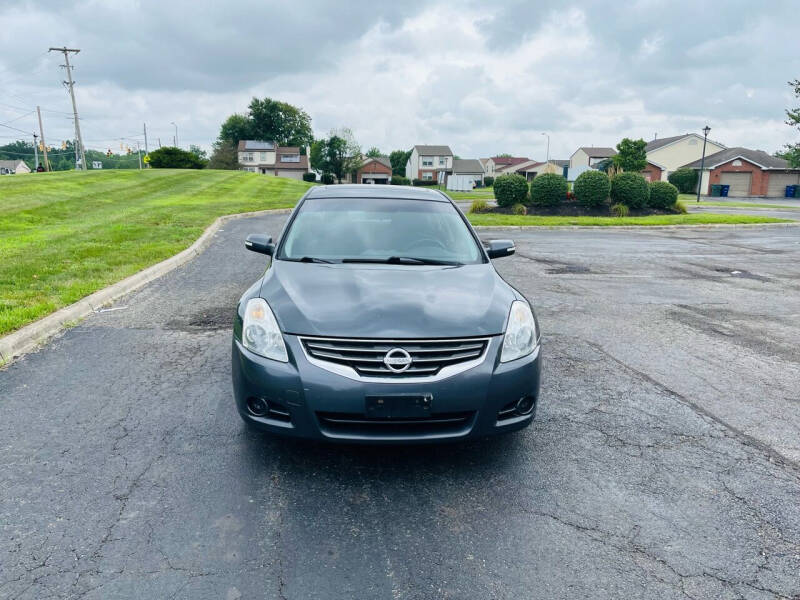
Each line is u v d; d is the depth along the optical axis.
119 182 29.80
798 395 4.38
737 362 5.15
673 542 2.58
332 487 2.97
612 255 12.05
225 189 30.08
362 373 2.88
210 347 5.23
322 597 2.18
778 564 2.44
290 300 3.24
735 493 3.00
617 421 3.85
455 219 4.71
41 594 2.15
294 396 2.89
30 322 5.50
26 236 11.29
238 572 2.31
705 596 2.24
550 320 6.54
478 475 3.13
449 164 95.31
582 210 22.59
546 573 2.35
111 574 2.28
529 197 23.41
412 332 2.93
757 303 7.62
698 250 13.16
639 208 23.14
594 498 2.93
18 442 3.37
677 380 4.66
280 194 29.05
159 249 10.05
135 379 4.42
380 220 4.52
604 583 2.30
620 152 49.66
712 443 3.56
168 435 3.50
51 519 2.63
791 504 2.90
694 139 59.94
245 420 3.12
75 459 3.19
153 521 2.64
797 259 11.89
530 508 2.82
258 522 2.65
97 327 5.81
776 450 3.48
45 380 4.37
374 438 2.90
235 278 8.43
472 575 2.33
